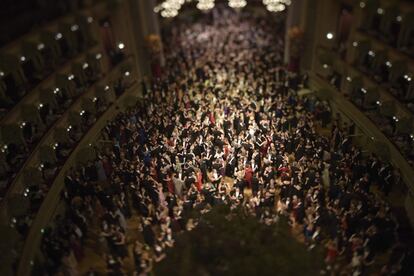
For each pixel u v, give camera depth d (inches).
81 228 695.7
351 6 1054.4
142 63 1269.7
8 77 804.0
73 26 979.9
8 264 548.4
